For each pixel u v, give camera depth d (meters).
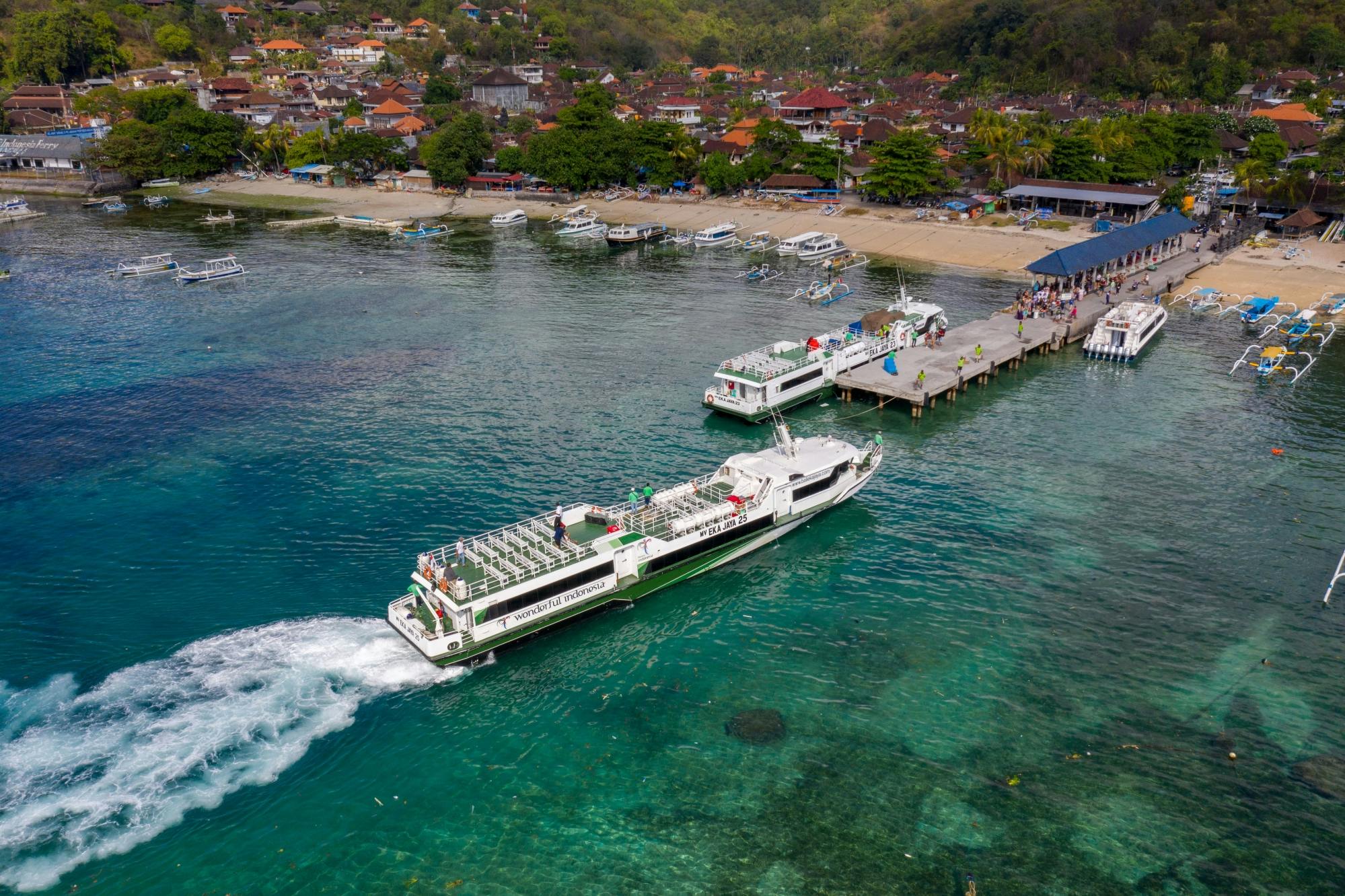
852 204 175.25
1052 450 75.69
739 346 102.19
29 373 95.25
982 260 140.50
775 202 181.00
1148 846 37.62
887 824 38.81
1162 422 80.50
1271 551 59.44
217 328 111.88
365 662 49.16
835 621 53.69
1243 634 51.22
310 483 69.19
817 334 106.25
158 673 47.91
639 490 67.81
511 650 51.47
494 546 55.28
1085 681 47.62
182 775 41.34
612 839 38.25
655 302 122.00
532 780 41.53
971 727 44.47
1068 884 35.88
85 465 72.75
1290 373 91.38
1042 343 99.81
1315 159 154.75
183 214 194.38
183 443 77.06
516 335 107.50
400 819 39.31
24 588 55.56
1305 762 41.88
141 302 124.62
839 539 63.00
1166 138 177.88
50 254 155.00
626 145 192.75
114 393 89.19
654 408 84.50
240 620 52.44
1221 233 142.12
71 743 42.97
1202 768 41.69
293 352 101.88
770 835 38.34
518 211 181.25
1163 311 106.81
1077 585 56.31
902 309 102.50
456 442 76.62
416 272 141.38
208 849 37.59
